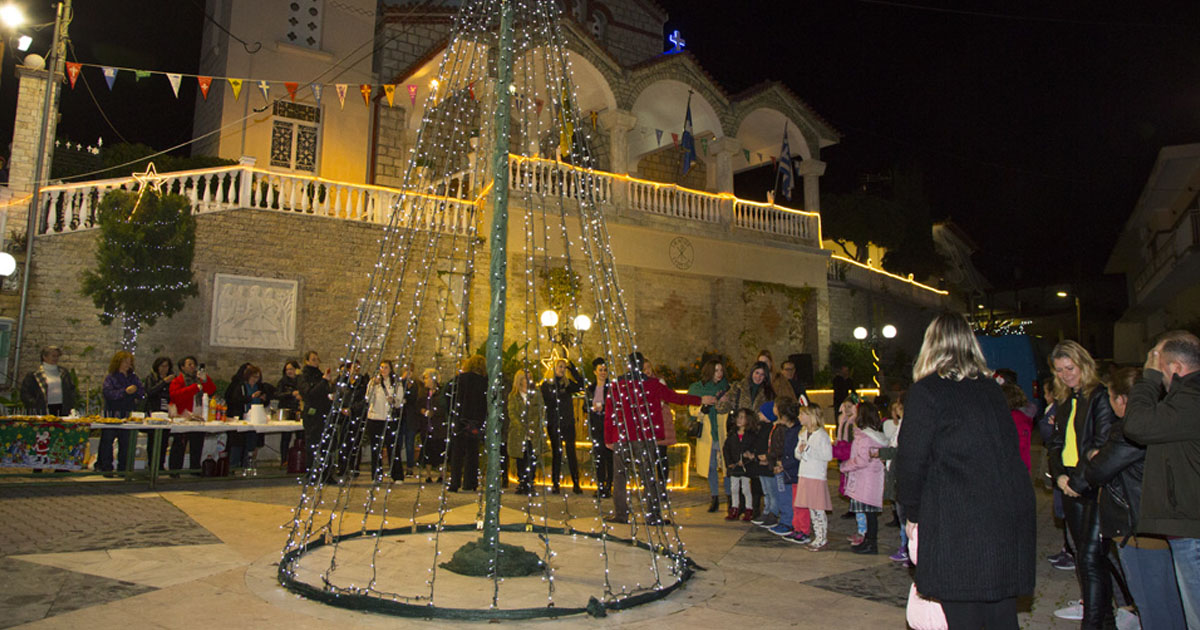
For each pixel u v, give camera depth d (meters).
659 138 21.19
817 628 5.16
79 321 13.83
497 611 5.11
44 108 14.02
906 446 3.80
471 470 11.56
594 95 21.05
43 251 13.75
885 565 7.29
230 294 15.19
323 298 16.11
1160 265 25.91
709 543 8.18
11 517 8.05
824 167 23.69
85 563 6.23
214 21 21.52
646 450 8.99
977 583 3.58
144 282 14.10
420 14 21.92
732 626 5.14
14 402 12.30
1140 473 4.58
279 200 15.94
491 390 6.43
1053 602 6.16
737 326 21.36
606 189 19.52
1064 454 5.76
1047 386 8.22
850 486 8.08
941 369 3.91
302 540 6.98
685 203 20.94
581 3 25.92
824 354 22.88
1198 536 4.06
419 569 6.48
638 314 19.77
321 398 11.66
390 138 21.61
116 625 4.72
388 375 12.25
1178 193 26.36
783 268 22.55
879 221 32.44
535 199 18.08
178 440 11.70
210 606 5.20
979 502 3.66
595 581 6.21
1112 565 5.35
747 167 26.30
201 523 8.12
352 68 21.48
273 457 14.52
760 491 9.99
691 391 11.32
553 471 11.49
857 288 24.64
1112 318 43.34
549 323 16.33
